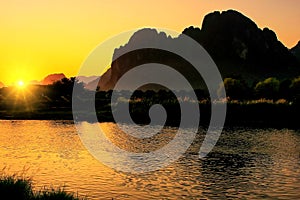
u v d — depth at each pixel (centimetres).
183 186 2216
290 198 1967
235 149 3553
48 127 5684
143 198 1967
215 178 2411
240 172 2583
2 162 2912
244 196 2009
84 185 2222
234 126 5512
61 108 8550
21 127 5684
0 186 1548
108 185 2225
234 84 8156
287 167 2728
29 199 1534
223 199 1956
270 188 2164
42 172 2561
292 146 3688
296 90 7781
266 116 6138
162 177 2439
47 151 3444
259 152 3372
